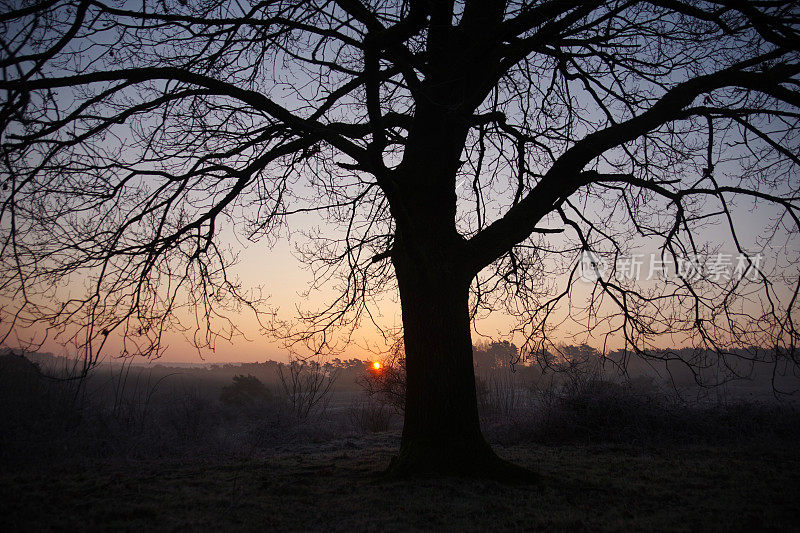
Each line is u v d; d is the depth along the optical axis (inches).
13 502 200.7
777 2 222.8
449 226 279.4
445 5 242.8
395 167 323.6
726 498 220.1
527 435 443.2
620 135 268.7
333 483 244.2
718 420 429.7
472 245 275.9
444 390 252.8
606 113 324.8
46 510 191.2
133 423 386.0
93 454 323.3
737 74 258.8
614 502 213.8
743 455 341.4
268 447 422.0
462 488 223.5
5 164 194.1
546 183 281.4
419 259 250.2
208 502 207.5
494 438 452.1
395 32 209.8
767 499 218.5
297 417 533.6
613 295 320.8
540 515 190.2
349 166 305.1
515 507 200.4
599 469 288.4
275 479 256.1
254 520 182.7
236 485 240.8
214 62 271.9
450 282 265.9
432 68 272.1
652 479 260.7
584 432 427.5
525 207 281.1
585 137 273.6
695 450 364.8
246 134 290.5
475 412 258.4
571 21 235.9
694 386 595.2
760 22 233.1
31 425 316.2
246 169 281.6
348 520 183.2
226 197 284.8
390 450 382.0
